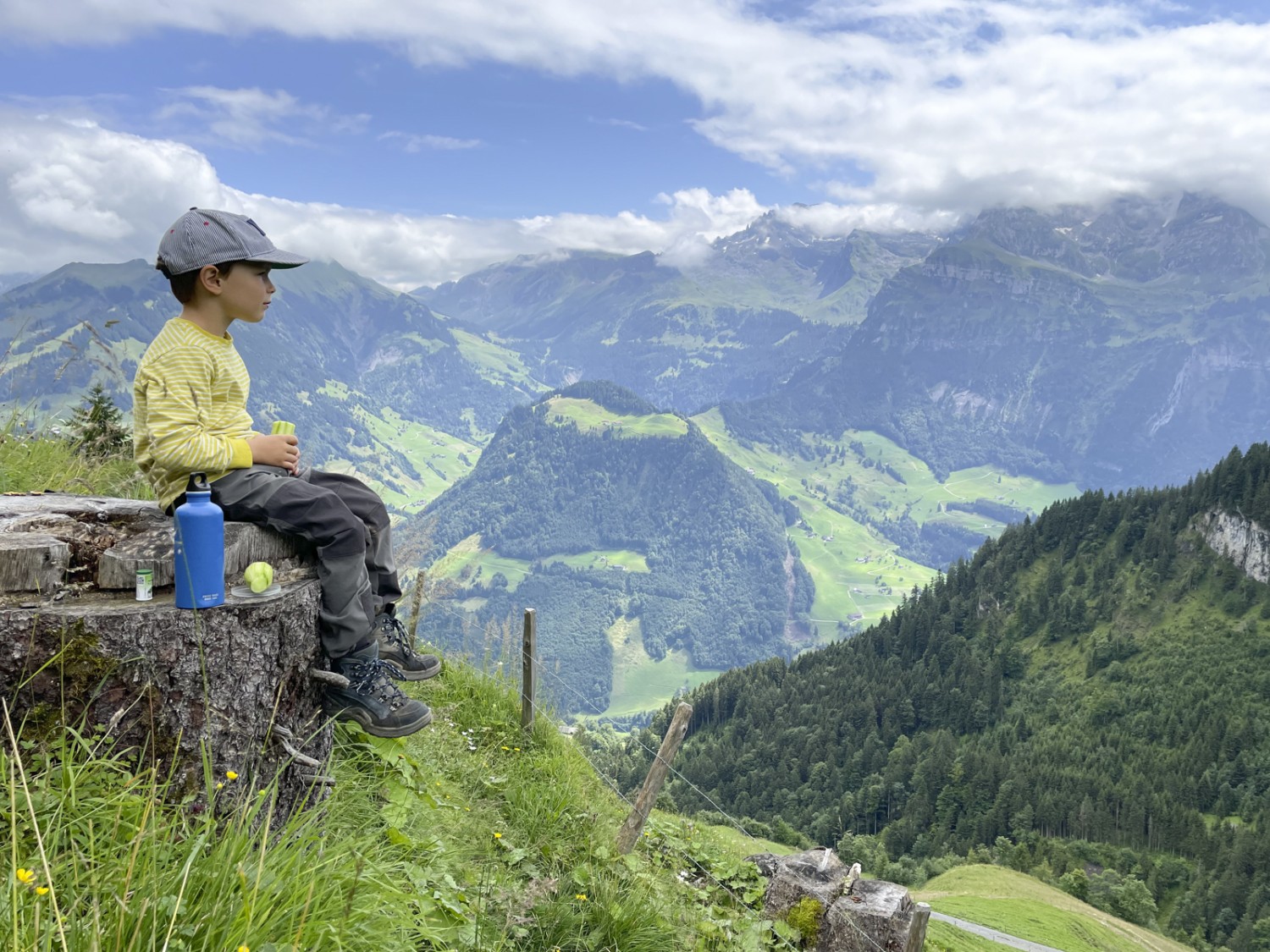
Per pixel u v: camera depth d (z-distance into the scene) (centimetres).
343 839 353
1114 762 19625
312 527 375
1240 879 14388
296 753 349
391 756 500
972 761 19325
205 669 316
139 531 361
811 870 778
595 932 476
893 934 706
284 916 255
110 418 927
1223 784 17825
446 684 919
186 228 360
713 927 621
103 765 292
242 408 395
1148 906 13762
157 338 371
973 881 13075
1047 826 17300
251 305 379
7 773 274
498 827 584
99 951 212
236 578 362
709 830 1048
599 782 912
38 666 299
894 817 19075
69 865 246
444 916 387
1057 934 9506
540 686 981
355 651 395
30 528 339
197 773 317
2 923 213
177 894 245
